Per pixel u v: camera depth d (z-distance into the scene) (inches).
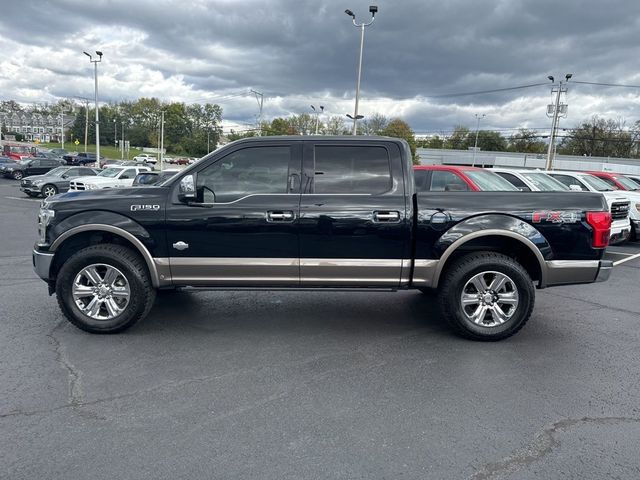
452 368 160.1
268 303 234.2
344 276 181.5
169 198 179.3
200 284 183.5
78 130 5064.0
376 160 182.1
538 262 181.5
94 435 116.3
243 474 102.7
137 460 106.7
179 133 4867.1
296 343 180.9
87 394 137.1
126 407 130.1
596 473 104.9
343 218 177.2
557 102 1499.8
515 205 180.4
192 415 126.6
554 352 176.1
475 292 185.0
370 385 146.3
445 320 189.3
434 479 102.2
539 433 120.7
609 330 202.8
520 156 2573.8
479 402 136.6
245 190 181.3
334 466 106.0
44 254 182.5
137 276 180.4
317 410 130.6
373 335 191.3
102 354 166.2
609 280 305.3
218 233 177.9
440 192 183.6
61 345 173.6
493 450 113.0
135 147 5255.9
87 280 184.2
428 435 119.0
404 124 3070.9
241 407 131.5
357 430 120.8
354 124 1037.8
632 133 3139.8
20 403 131.2
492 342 185.5
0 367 154.3
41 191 856.9
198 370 154.9
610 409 133.6
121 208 179.3
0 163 1379.2
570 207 180.1
